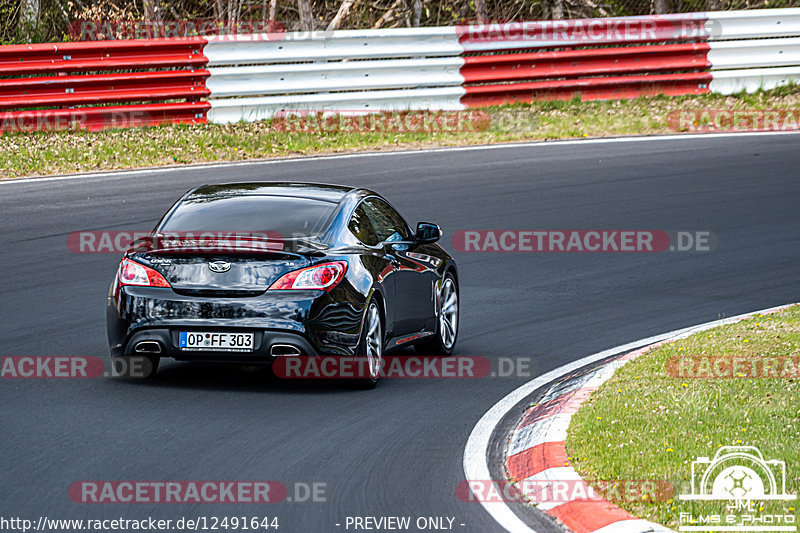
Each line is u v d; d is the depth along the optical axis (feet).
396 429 83.82
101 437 79.61
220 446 78.18
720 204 181.88
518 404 91.81
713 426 77.87
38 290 130.21
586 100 252.01
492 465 74.90
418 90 239.91
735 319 122.21
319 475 72.13
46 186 184.14
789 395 86.33
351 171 198.59
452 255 155.22
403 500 67.41
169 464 73.77
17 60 209.77
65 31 284.41
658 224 170.40
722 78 259.60
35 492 67.56
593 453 73.10
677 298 134.62
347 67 234.38
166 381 97.81
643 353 105.70
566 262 152.46
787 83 264.31
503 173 200.23
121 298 94.48
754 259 153.69
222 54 226.17
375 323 98.73
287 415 87.20
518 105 247.70
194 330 92.84
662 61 255.09
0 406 87.61
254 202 100.83
